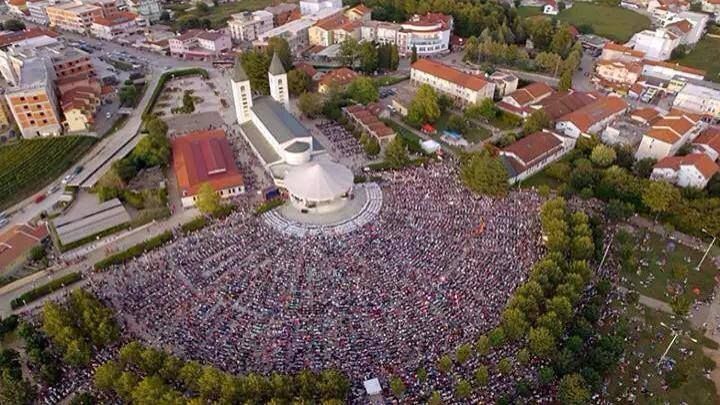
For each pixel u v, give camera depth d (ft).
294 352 341.00
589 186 517.96
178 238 458.50
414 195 508.53
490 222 464.65
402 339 349.20
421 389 318.45
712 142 579.07
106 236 466.70
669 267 435.12
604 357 334.65
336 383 309.22
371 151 571.69
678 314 380.99
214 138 592.19
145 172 563.89
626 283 417.90
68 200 515.50
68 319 357.61
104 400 319.47
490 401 314.14
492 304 376.27
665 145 563.89
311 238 452.76
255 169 562.25
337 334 353.10
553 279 388.16
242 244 445.78
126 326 364.99
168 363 322.14
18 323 376.07
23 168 568.82
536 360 342.85
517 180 543.80
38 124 622.95
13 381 318.24
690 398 333.21
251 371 329.93
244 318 367.04
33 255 435.53
